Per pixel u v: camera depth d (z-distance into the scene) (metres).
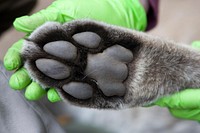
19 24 0.62
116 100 0.58
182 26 1.72
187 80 0.62
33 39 0.56
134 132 1.25
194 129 1.26
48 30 0.55
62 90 0.57
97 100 0.57
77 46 0.55
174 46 0.62
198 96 0.61
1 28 0.70
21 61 0.59
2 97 0.61
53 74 0.55
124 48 0.57
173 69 0.61
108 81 0.57
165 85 0.61
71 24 0.56
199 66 0.62
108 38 0.56
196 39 1.68
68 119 1.24
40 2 0.82
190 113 0.67
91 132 1.23
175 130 1.26
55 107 1.24
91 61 0.55
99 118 1.27
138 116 1.29
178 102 0.62
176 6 1.80
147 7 0.91
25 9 0.70
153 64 0.60
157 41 0.60
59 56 0.54
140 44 0.59
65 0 0.70
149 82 0.59
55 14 0.67
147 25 0.94
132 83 0.58
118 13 0.78
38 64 0.55
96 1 0.75
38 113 0.63
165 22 1.73
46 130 0.63
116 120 1.27
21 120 0.61
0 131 0.59
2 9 0.68
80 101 0.57
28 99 0.61
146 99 0.60
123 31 0.58
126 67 0.57
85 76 0.56
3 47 1.06
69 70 0.55
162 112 1.29
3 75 0.62
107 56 0.56
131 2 0.83
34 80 0.56
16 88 0.60
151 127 1.26
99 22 0.57
